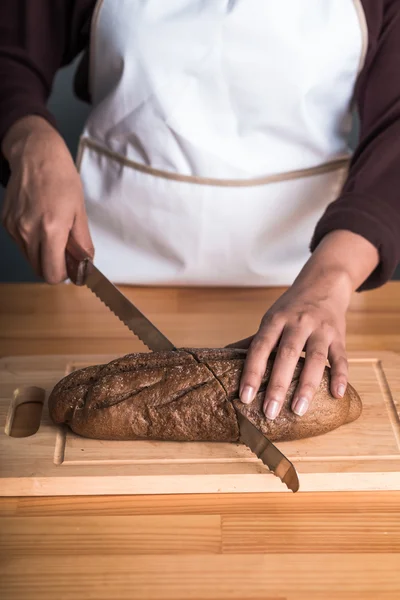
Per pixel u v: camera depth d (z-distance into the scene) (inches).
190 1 56.6
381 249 51.8
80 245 53.8
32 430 49.3
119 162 62.9
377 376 52.6
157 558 40.3
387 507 43.5
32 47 62.1
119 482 44.0
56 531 41.9
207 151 60.2
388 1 57.1
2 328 59.2
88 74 65.1
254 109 59.2
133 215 64.1
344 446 45.9
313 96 59.4
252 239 64.2
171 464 44.8
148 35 57.2
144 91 59.1
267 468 44.4
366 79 59.6
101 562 40.0
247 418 43.7
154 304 62.4
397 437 47.0
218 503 43.8
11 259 96.2
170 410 44.8
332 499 44.0
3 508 43.6
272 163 61.5
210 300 63.0
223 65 57.2
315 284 48.5
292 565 39.8
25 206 54.6
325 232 52.8
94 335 58.7
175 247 64.5
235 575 39.3
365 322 59.9
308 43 56.6
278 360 44.0
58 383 47.8
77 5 60.5
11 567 39.7
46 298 62.9
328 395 45.0
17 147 57.3
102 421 45.0
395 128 56.4
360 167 55.9
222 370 45.6
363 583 38.8
